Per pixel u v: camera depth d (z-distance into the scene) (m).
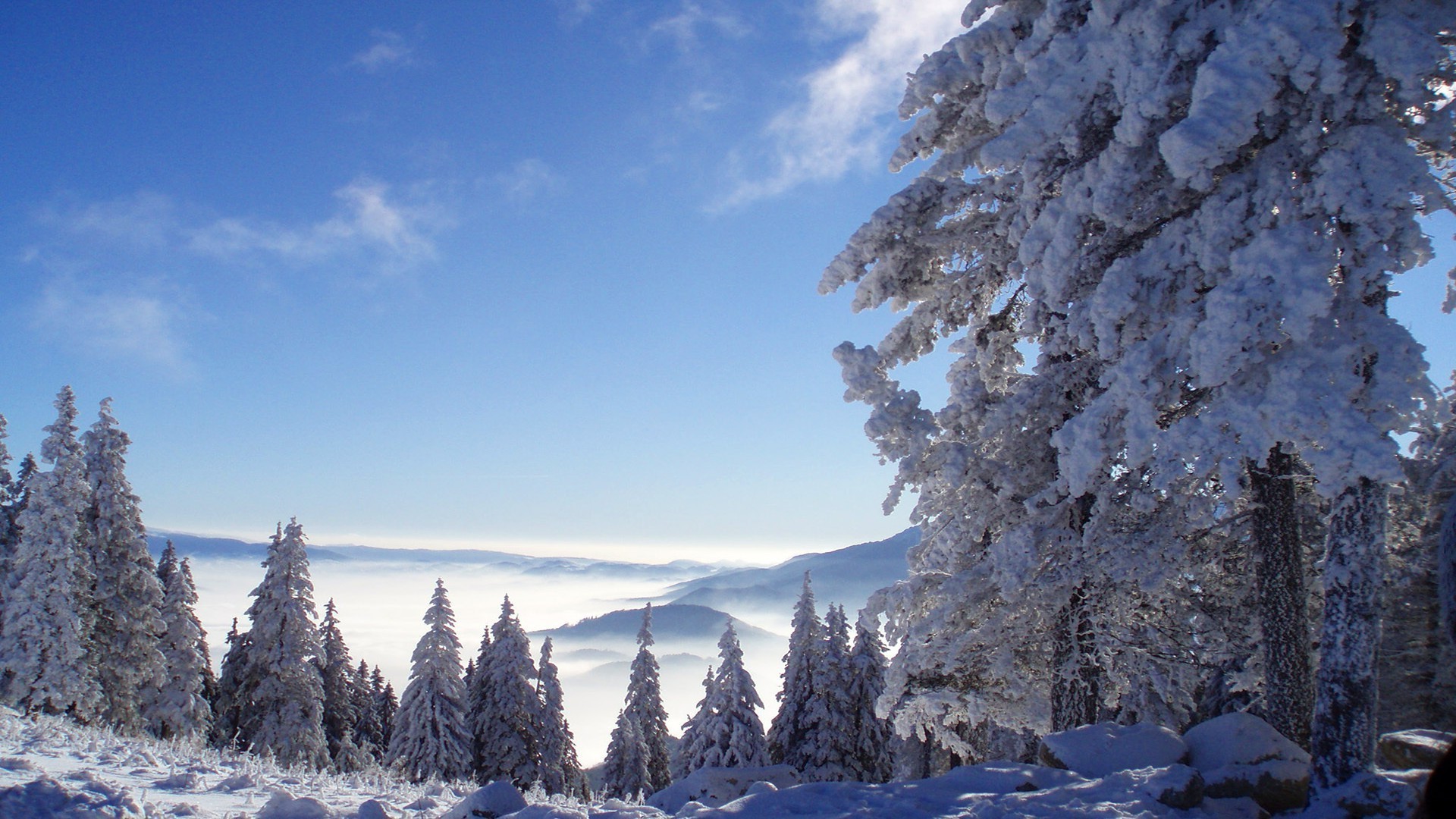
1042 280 11.51
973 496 13.22
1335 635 8.94
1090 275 11.67
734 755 35.66
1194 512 11.95
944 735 15.27
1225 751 10.05
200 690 41.78
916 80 13.55
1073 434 10.85
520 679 41.38
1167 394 10.30
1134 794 8.46
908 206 13.57
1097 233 11.89
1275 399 8.81
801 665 37.38
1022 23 12.97
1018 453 13.15
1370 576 8.88
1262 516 11.30
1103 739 10.65
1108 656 12.70
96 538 35.69
